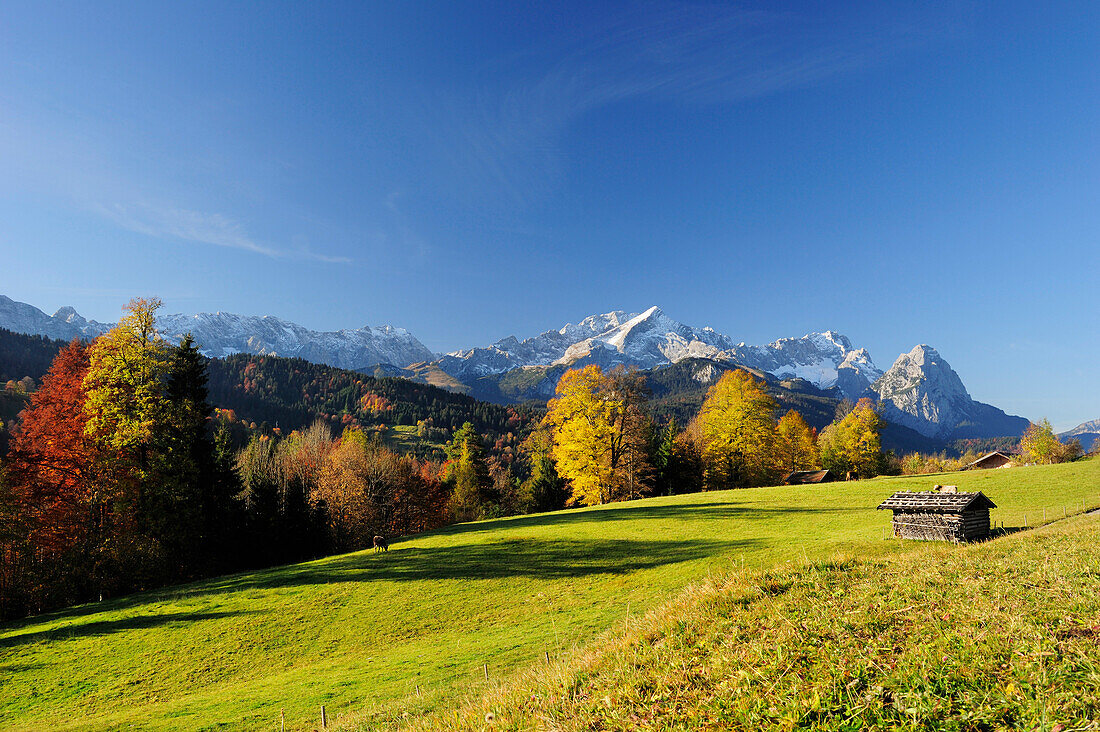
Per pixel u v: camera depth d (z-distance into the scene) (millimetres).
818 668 6895
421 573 33094
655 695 7105
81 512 35812
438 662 19141
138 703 18953
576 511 55812
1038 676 5922
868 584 10438
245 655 22922
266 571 38156
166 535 38750
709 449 70938
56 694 19828
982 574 10711
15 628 28094
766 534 35500
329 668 20766
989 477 52000
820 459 92125
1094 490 40938
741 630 8805
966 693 5816
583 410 61094
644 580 28359
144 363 38406
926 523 28703
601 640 10844
